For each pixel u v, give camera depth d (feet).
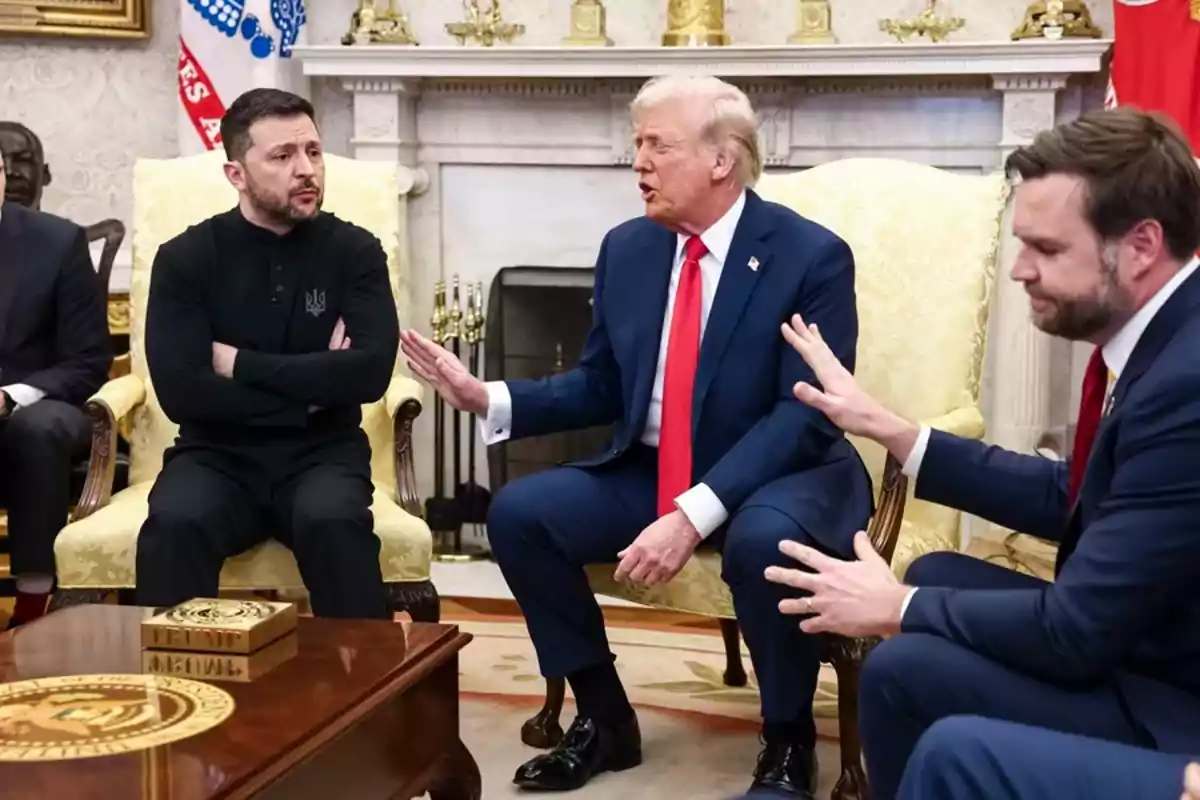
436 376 8.73
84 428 10.12
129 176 14.92
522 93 14.10
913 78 13.23
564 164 14.17
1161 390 5.28
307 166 8.98
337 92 14.61
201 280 9.07
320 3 14.69
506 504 8.39
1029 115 12.79
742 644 11.26
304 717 5.50
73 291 10.61
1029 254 5.58
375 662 6.21
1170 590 5.32
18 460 9.80
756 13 13.80
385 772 6.07
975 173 13.30
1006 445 13.04
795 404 8.16
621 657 10.94
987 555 12.08
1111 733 5.47
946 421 8.79
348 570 8.41
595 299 9.05
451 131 14.33
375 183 10.45
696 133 8.24
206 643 6.22
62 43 14.70
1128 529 5.30
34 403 10.13
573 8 13.56
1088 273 5.43
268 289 9.16
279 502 8.89
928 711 5.72
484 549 14.52
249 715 5.52
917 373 9.30
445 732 6.71
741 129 8.30
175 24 14.73
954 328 9.27
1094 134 5.41
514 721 9.49
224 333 9.13
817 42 13.15
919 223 9.45
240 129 8.97
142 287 10.19
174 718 5.47
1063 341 13.21
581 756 8.43
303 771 5.35
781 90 13.44
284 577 8.99
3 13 14.35
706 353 8.36
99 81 14.78
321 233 9.27
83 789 4.79
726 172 8.31
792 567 7.65
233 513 8.72
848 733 7.88
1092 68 12.43
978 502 6.70
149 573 8.37
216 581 8.57
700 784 8.42
